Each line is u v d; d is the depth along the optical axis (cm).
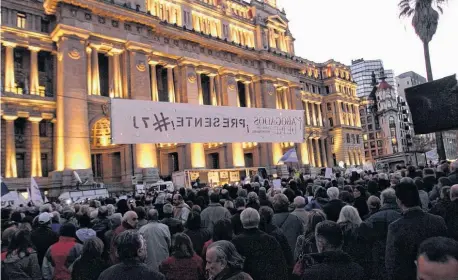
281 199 872
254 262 595
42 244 885
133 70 5028
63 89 4369
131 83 5019
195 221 831
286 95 7662
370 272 696
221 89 6450
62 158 4322
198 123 1788
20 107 4406
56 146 4509
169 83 5759
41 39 4681
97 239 636
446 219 683
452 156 13262
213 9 6738
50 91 4862
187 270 613
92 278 598
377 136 12788
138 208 1020
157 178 4897
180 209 1154
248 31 7406
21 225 1020
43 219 909
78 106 4438
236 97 6519
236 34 7194
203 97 6656
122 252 481
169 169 6244
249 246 605
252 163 7131
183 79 5834
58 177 4250
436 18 3359
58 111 4494
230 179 4212
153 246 795
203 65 6144
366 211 973
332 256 459
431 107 884
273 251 607
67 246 745
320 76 9881
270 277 588
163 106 1694
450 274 245
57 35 4553
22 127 4600
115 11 4872
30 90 4550
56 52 4781
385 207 738
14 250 725
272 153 6831
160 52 5531
